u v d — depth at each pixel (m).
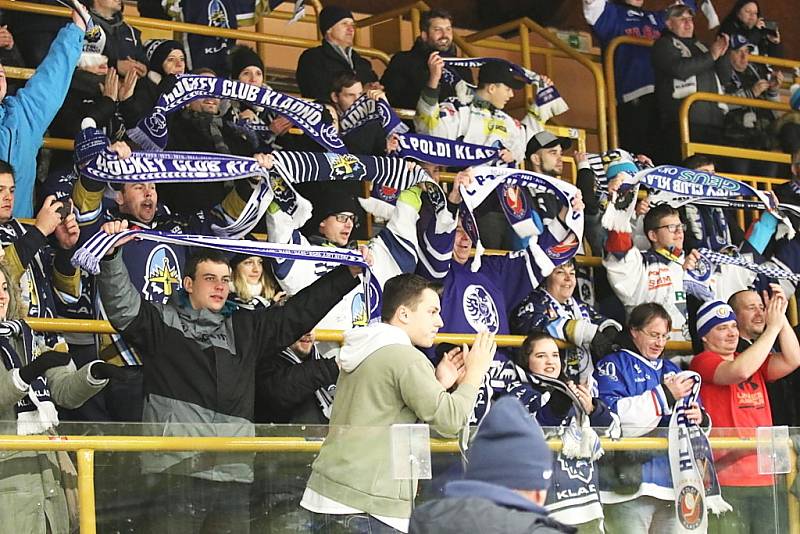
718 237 21.56
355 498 12.04
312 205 17.27
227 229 15.99
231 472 11.91
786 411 18.84
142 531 11.59
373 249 16.83
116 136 17.73
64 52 17.05
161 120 16.42
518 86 21.72
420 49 22.44
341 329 16.20
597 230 20.61
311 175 16.55
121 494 11.55
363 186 19.66
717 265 20.41
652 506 13.64
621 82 26.00
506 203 18.30
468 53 25.55
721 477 14.19
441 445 12.31
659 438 13.80
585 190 20.67
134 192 16.17
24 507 11.25
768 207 20.28
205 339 13.61
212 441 11.88
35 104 16.73
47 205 14.66
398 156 17.92
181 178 15.59
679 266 19.67
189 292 13.88
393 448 12.18
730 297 18.94
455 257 17.89
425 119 20.80
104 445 11.52
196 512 11.76
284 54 27.31
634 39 25.75
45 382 12.84
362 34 28.91
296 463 12.07
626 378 16.92
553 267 18.19
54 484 11.41
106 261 13.25
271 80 26.98
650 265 19.53
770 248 21.62
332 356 16.05
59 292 15.59
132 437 11.65
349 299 16.39
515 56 30.30
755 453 14.38
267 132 18.94
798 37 33.06
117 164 15.47
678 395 16.61
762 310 18.69
